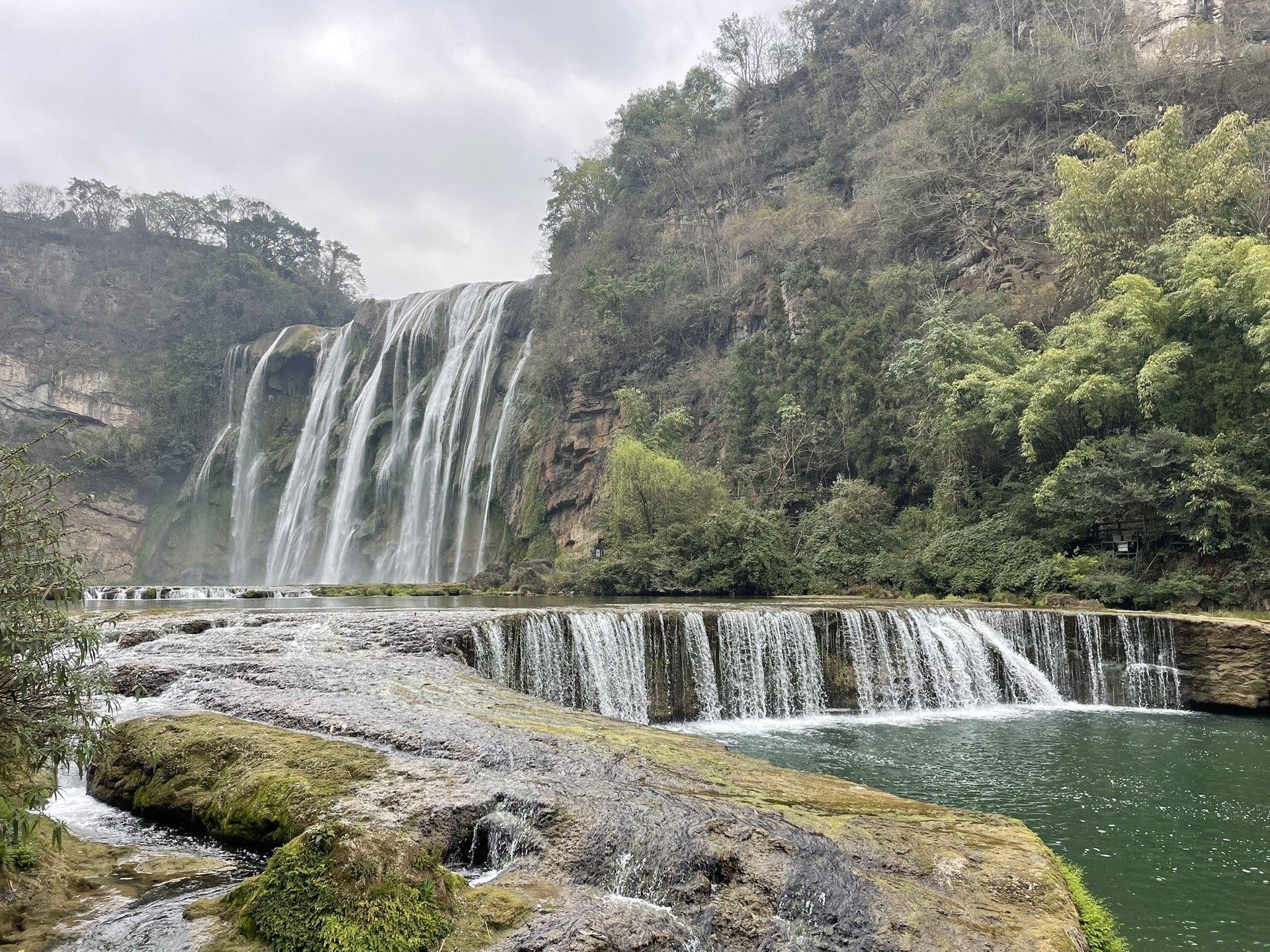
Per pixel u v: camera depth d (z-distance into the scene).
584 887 6.11
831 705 19.59
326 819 6.89
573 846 6.50
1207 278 25.61
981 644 21.11
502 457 55.09
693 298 51.69
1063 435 29.66
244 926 5.37
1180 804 11.98
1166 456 25.14
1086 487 26.77
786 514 37.72
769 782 8.21
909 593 30.20
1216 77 41.94
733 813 6.95
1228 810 11.70
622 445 36.66
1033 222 41.16
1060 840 10.50
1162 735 16.75
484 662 15.98
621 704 17.70
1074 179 33.12
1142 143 31.69
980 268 42.06
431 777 7.75
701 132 69.38
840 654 19.98
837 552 33.16
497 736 8.99
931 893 5.87
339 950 4.93
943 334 33.50
